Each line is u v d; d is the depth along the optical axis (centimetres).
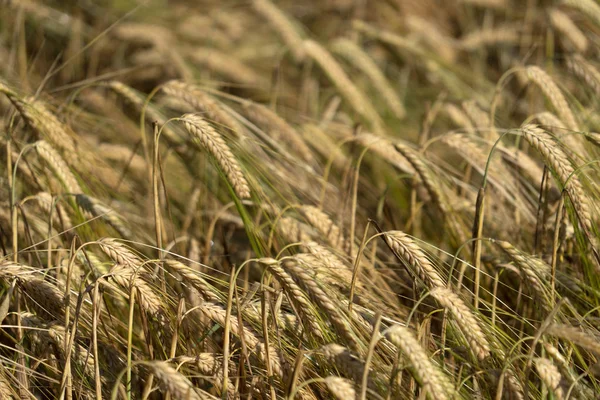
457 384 245
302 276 245
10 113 413
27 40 712
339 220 391
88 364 276
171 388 220
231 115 424
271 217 370
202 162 438
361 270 334
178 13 858
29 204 400
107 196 405
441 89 658
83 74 723
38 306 300
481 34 721
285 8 894
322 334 255
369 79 630
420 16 862
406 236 261
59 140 370
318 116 648
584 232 293
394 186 473
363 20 844
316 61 529
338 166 492
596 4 468
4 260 308
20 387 270
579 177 301
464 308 239
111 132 516
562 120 373
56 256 341
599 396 253
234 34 833
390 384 233
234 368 264
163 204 439
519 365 271
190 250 378
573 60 412
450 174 439
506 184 383
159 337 284
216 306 259
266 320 251
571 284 306
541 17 741
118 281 256
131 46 798
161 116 420
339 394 221
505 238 379
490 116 420
